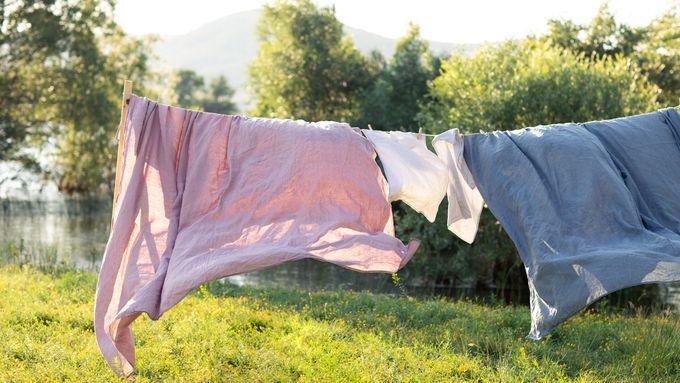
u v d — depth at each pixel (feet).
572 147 19.75
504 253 50.83
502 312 32.55
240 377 20.62
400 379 20.84
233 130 19.17
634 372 22.45
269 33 106.11
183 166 19.15
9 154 98.43
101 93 98.07
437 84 61.82
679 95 88.38
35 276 37.55
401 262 17.74
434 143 21.21
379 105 91.86
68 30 97.40
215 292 35.53
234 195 18.38
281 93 103.50
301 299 33.91
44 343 23.38
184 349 22.99
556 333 27.78
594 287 17.12
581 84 51.42
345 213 18.37
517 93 51.88
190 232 17.98
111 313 17.72
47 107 99.04
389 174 19.35
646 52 90.74
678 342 25.34
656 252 17.48
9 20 94.07
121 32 103.50
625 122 21.34
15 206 97.30
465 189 21.67
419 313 31.35
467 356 23.52
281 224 18.06
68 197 108.27
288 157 18.69
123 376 18.02
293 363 21.93
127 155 18.79
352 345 24.53
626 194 19.07
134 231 18.35
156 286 16.97
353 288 50.26
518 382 21.17
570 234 18.53
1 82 93.50
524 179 19.75
